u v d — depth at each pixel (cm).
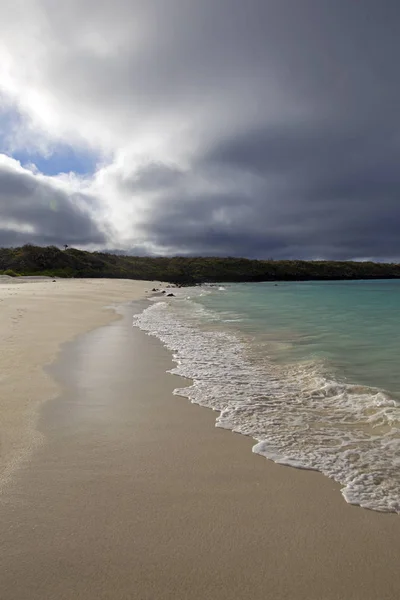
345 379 596
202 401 500
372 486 301
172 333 1046
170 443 376
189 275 8656
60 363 666
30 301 1670
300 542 238
